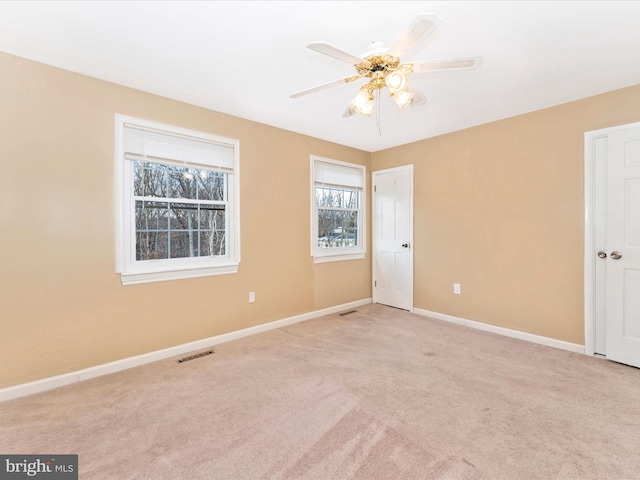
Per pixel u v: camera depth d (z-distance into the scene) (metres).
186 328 2.87
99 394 2.13
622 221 2.54
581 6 1.63
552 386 2.19
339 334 3.31
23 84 2.11
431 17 1.26
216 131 3.04
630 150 2.50
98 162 2.40
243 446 1.61
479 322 3.50
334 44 1.98
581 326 2.80
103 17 1.71
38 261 2.17
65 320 2.28
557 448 1.58
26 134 2.12
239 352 2.85
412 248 4.13
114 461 1.51
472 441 1.63
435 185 3.88
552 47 2.00
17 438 1.68
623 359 2.54
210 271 3.01
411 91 1.90
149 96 2.64
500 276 3.32
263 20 1.74
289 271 3.66
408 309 4.20
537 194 3.04
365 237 4.60
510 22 1.76
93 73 2.32
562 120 2.87
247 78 2.41
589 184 2.73
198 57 2.12
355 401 2.02
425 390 2.15
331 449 1.59
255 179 3.34
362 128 3.57
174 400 2.05
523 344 3.01
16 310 2.10
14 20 1.72
